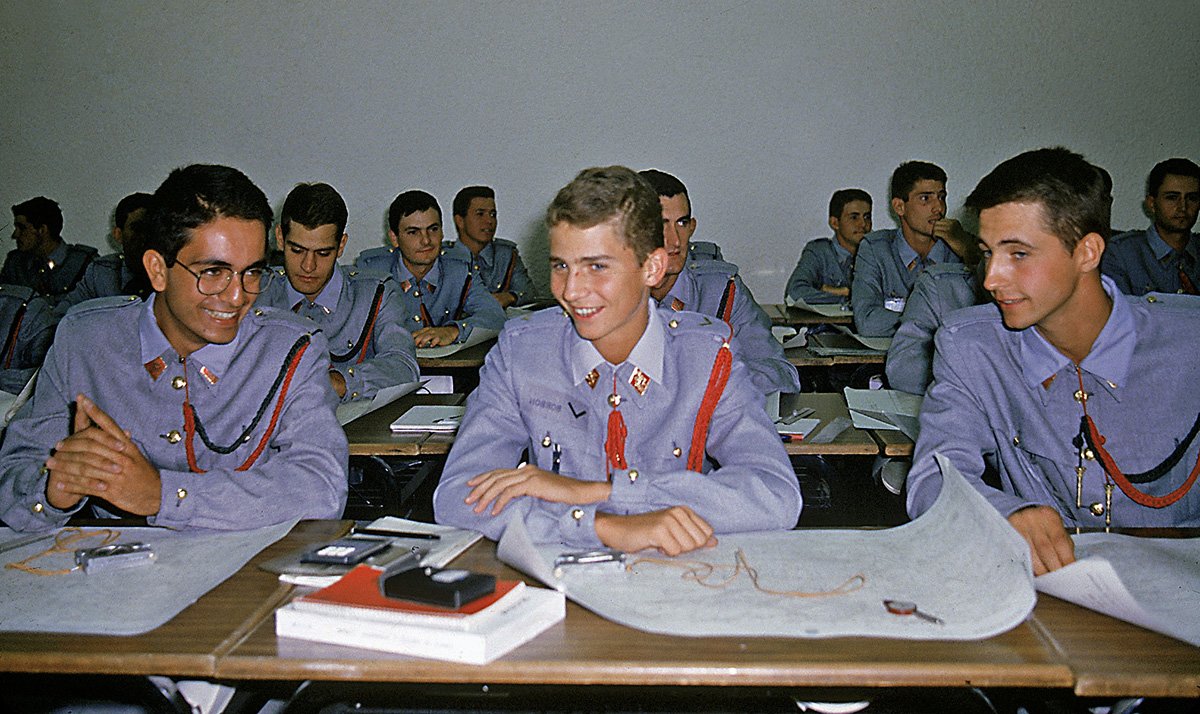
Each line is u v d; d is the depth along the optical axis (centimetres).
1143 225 543
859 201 513
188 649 92
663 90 542
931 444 151
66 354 153
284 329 160
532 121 546
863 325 386
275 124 547
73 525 136
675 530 117
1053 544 115
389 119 546
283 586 108
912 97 538
